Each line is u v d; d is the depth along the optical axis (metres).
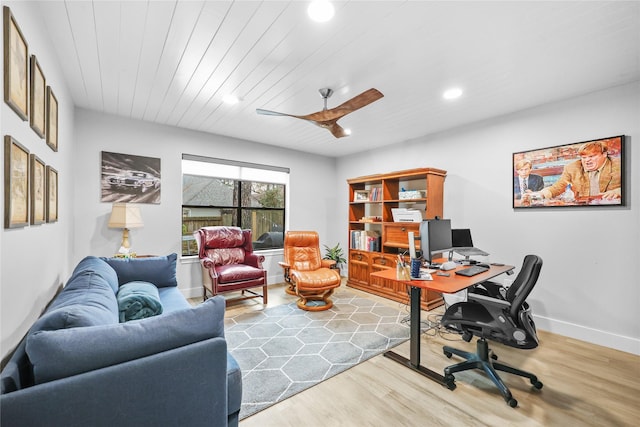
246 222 4.74
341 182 5.61
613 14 1.67
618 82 2.48
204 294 3.82
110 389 0.91
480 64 2.21
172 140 3.81
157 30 1.83
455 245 3.13
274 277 4.93
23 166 1.29
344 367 2.19
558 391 1.91
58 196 2.17
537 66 2.24
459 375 2.11
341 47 2.01
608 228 2.58
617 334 2.53
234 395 1.33
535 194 3.01
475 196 3.53
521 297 1.75
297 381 2.01
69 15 1.69
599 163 2.61
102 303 1.35
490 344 2.61
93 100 2.96
